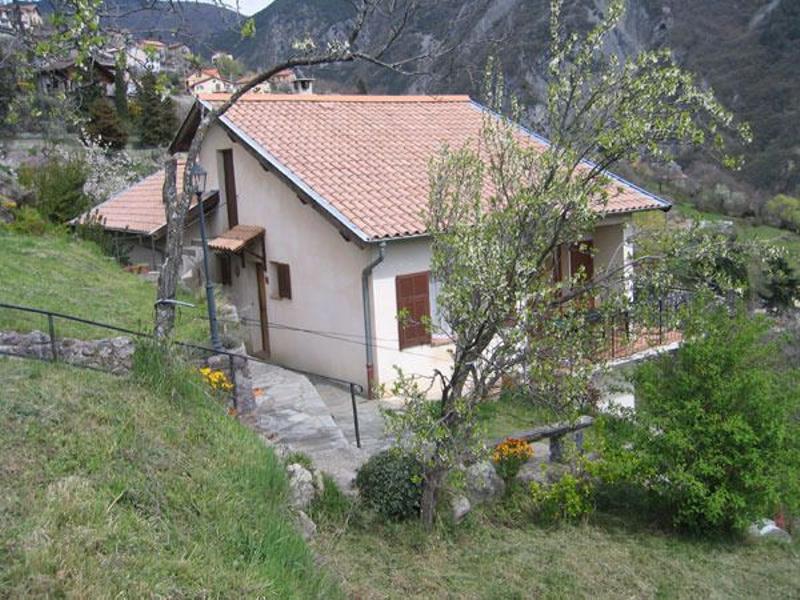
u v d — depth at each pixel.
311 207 13.61
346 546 6.84
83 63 6.54
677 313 7.82
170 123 35.94
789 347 12.61
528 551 7.51
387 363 12.91
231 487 5.72
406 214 12.97
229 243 15.00
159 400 6.74
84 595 3.75
